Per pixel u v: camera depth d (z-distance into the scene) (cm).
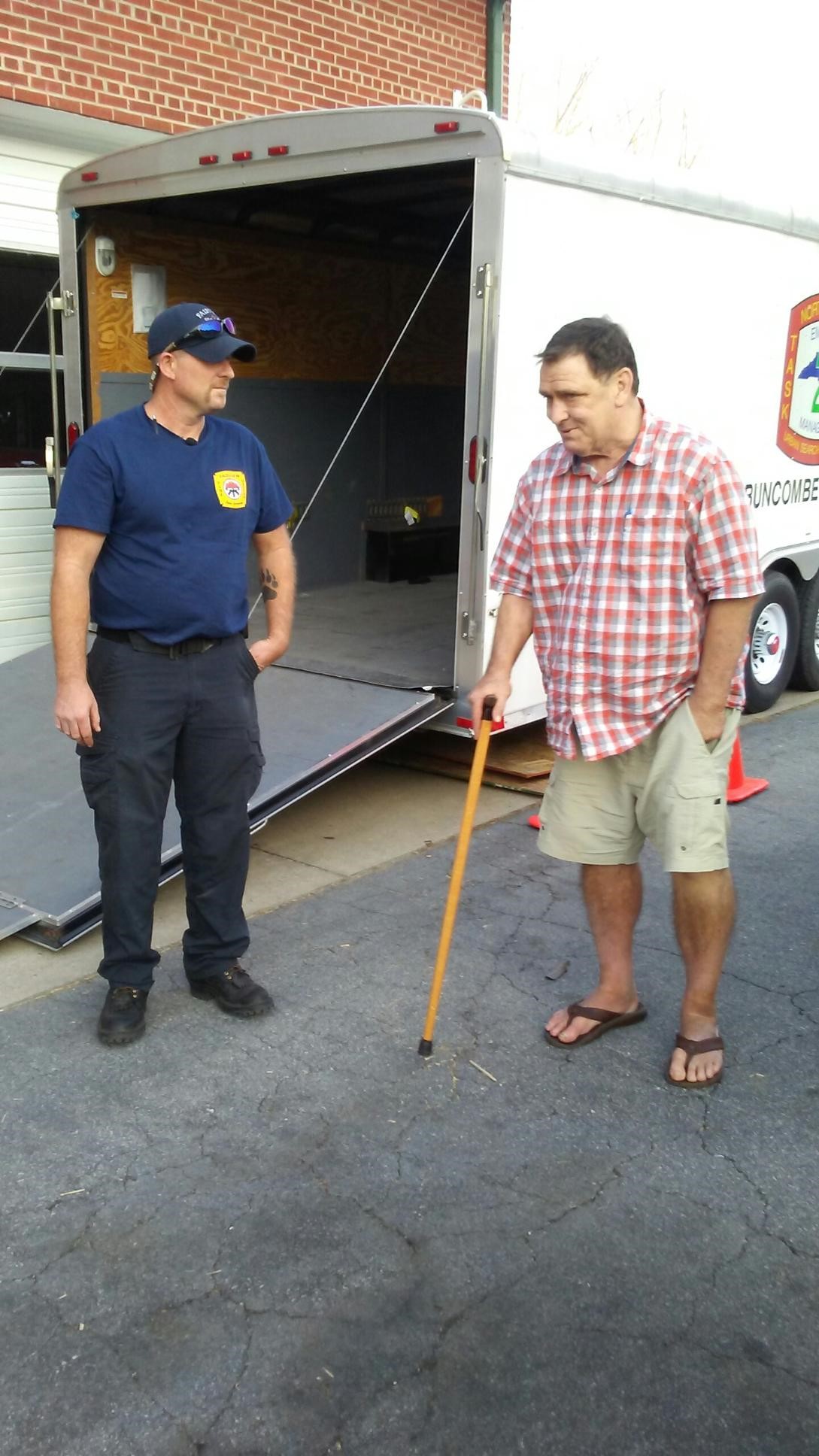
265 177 511
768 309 639
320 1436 213
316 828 516
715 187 576
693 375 585
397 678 535
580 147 488
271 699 521
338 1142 296
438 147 459
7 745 500
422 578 813
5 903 398
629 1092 319
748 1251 260
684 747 303
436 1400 221
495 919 425
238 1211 271
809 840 504
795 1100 316
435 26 846
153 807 331
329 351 748
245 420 704
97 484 309
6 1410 218
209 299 666
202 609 323
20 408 684
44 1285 248
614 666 300
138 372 635
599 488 296
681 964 391
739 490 289
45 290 681
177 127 703
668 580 293
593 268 502
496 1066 330
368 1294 246
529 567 322
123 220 610
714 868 305
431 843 499
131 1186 279
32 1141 295
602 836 325
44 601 712
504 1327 238
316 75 773
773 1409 220
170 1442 212
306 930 414
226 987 355
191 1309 242
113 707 324
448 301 824
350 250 741
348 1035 345
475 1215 270
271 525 348
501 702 321
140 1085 320
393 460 811
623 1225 267
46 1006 362
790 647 721
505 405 468
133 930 336
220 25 711
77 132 657
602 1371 228
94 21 651
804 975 385
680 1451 211
